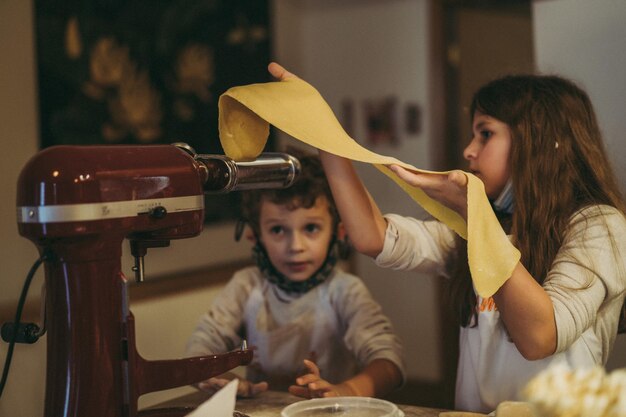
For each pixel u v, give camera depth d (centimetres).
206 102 344
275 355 151
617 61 166
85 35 291
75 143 289
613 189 119
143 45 314
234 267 270
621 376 67
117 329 86
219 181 97
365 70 385
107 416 84
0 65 263
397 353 137
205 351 146
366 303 146
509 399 115
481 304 119
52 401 84
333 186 119
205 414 75
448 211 105
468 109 142
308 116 101
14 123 268
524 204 114
